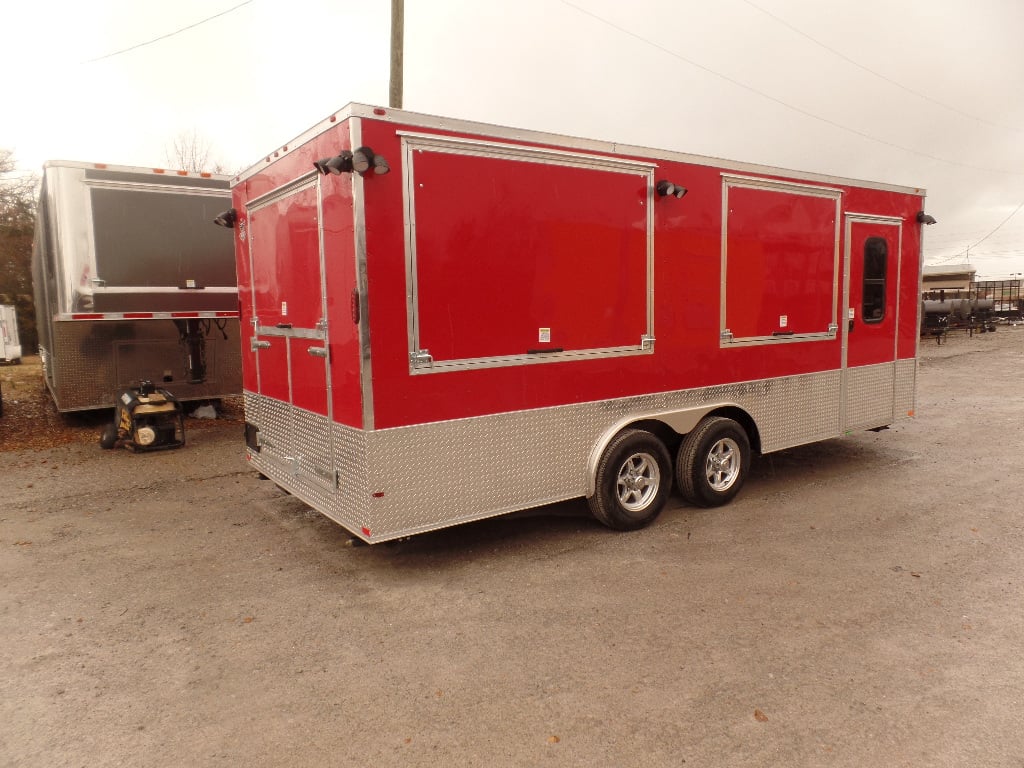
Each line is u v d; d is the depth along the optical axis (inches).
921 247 291.1
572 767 102.1
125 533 211.5
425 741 108.7
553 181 179.6
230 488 262.5
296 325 185.3
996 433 352.5
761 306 231.8
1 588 170.9
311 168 169.2
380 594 164.7
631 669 129.1
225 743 109.0
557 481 188.4
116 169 333.7
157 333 374.9
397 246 155.8
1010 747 105.0
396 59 432.5
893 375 285.6
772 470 279.1
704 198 212.4
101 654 137.9
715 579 170.1
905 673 126.3
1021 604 154.7
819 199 245.9
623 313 196.5
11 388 551.5
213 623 150.9
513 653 135.9
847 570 174.9
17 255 1069.8
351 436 161.9
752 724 111.5
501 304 172.9
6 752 107.1
